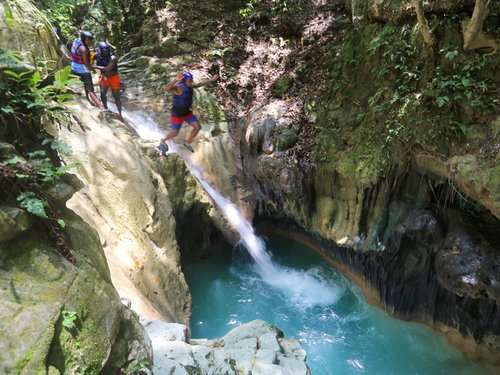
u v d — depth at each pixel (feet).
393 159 19.61
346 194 22.35
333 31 27.76
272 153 24.58
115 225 18.01
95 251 10.82
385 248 21.07
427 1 18.20
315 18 29.71
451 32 17.40
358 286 23.50
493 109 16.11
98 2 38.32
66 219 10.50
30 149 10.34
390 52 19.95
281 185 24.23
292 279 25.12
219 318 22.08
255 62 30.40
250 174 27.30
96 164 18.72
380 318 21.90
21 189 9.12
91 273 9.95
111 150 19.58
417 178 19.56
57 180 10.14
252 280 24.97
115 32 37.04
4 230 8.27
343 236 22.72
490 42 16.19
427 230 19.01
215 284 24.40
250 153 26.81
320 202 23.99
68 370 8.21
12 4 18.57
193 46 32.24
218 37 32.53
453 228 18.54
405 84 19.15
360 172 20.88
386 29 20.45
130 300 15.11
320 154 23.03
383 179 20.33
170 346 12.69
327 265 25.39
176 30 33.04
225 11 34.65
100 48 22.04
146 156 22.08
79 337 8.73
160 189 21.18
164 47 32.30
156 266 18.57
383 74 20.57
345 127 22.67
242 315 22.35
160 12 34.76
